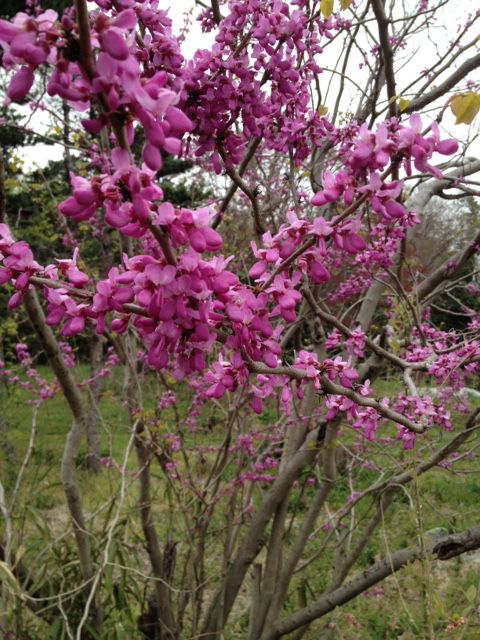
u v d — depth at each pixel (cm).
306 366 171
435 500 623
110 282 125
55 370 259
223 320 136
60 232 697
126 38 91
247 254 501
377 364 309
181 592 328
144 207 93
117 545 324
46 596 331
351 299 510
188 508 384
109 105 84
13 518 352
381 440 442
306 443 320
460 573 462
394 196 120
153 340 124
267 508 331
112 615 351
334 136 246
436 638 210
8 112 757
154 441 342
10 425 816
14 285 133
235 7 187
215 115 178
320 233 129
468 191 283
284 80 191
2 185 196
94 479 658
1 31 83
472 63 248
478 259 500
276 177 450
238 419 384
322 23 223
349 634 410
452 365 233
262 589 345
